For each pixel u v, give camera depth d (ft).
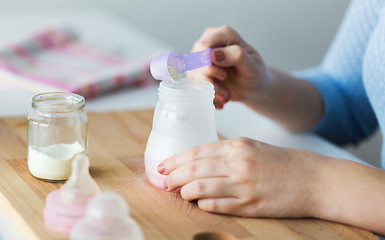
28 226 2.21
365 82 3.44
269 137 3.86
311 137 3.95
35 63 4.68
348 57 4.20
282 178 2.42
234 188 2.41
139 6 7.91
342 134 4.28
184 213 2.43
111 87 4.41
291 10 8.91
